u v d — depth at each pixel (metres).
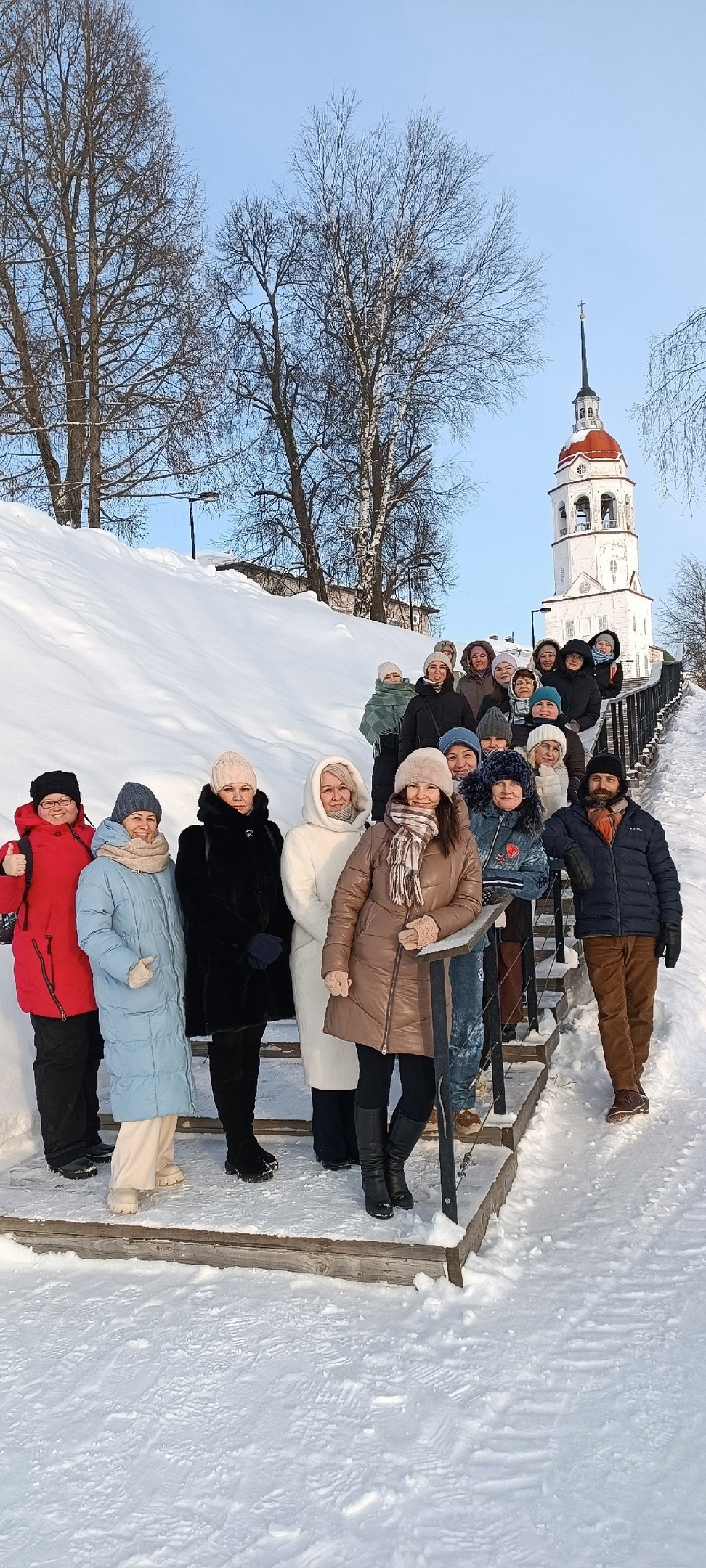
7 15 20.75
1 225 20.98
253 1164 3.99
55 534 13.23
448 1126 3.44
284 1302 3.30
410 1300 3.29
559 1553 2.24
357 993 3.60
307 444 24.27
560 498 64.19
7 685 8.01
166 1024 3.80
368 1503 2.40
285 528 24.03
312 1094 4.34
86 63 21.36
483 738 6.32
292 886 3.94
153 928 3.82
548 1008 5.71
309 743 10.12
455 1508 2.38
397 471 23.59
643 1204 4.00
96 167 21.77
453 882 3.64
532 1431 2.64
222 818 3.89
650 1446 2.58
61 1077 4.14
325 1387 2.83
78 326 21.72
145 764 7.61
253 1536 2.32
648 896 5.24
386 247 23.02
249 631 13.68
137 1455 2.60
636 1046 5.21
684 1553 2.23
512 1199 4.07
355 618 17.94
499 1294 3.32
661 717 16.31
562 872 7.12
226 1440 2.64
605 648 10.77
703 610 51.06
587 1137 4.79
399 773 3.74
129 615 11.46
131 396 21.67
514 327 22.94
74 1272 3.60
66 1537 2.34
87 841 4.22
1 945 5.36
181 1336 3.12
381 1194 3.60
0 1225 3.74
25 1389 2.89
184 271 21.86
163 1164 3.99
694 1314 3.18
